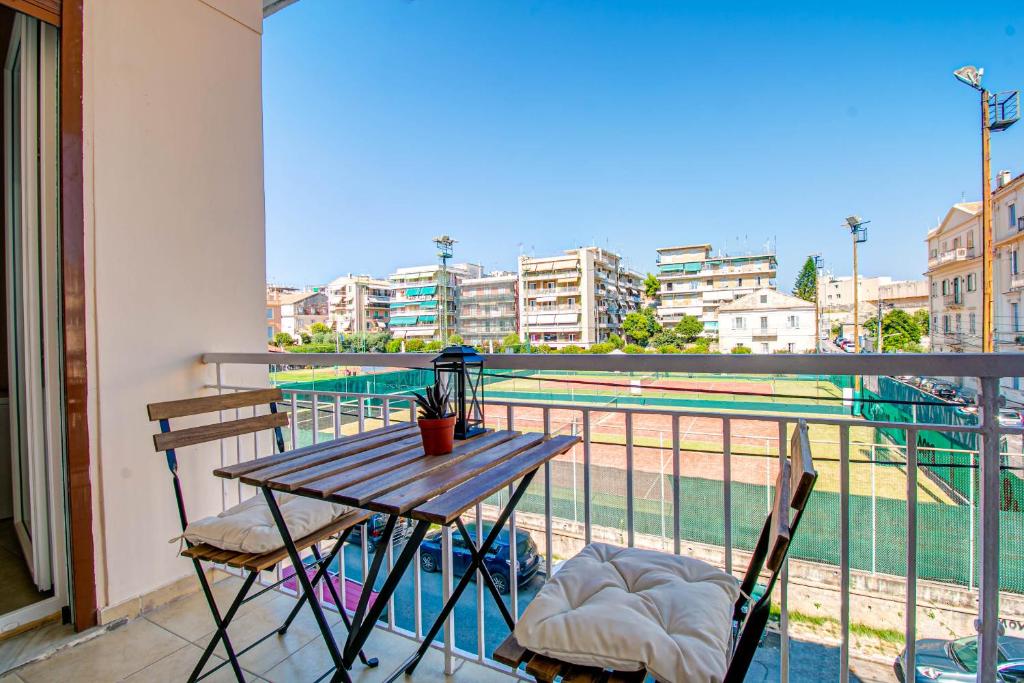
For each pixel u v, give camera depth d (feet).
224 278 7.82
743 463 35.17
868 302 114.01
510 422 4.88
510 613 4.75
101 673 5.33
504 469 3.72
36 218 6.35
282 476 3.62
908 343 97.60
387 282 171.83
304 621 6.24
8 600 6.23
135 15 6.77
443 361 4.64
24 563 7.31
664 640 2.58
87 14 6.23
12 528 8.72
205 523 4.72
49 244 6.10
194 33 7.51
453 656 5.11
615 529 25.96
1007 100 51.83
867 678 17.42
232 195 7.98
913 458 3.38
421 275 164.96
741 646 2.22
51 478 6.17
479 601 5.00
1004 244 54.39
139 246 6.73
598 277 161.38
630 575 3.41
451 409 4.62
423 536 3.68
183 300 7.25
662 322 166.91
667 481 32.58
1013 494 15.46
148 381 6.78
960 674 10.84
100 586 6.16
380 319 168.66
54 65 6.10
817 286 114.21
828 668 17.72
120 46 6.59
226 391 7.66
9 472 9.30
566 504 30.12
